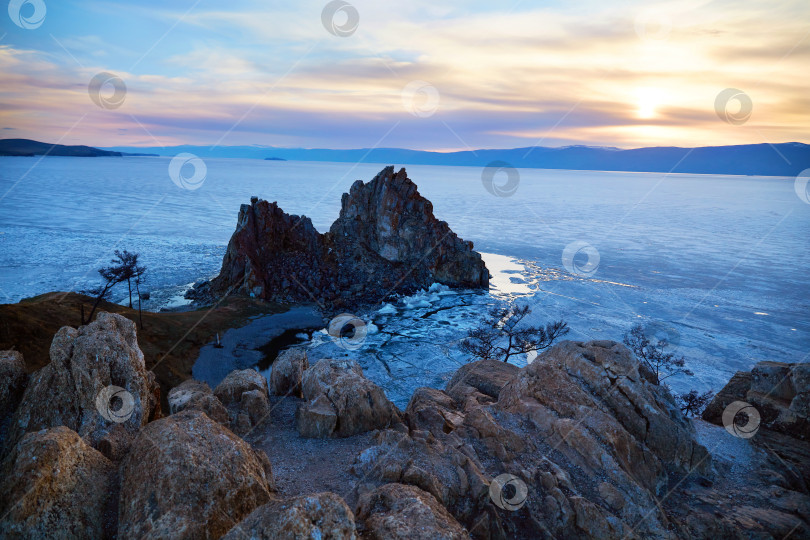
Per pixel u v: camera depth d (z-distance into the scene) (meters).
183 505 8.61
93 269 128.25
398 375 64.81
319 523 7.90
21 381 12.80
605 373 15.68
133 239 182.75
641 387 15.16
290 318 88.19
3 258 138.38
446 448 13.52
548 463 13.49
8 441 11.33
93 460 10.05
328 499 8.19
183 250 164.62
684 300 116.38
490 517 11.63
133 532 8.41
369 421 15.77
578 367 16.16
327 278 109.06
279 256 111.56
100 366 12.12
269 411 17.02
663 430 14.41
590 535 11.67
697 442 14.52
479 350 68.75
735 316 102.88
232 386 17.61
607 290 125.75
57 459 9.09
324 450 14.41
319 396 16.09
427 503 10.22
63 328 12.77
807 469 15.01
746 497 13.45
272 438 15.26
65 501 8.88
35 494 8.55
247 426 15.67
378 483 11.93
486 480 12.34
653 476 13.48
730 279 143.38
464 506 11.76
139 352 14.09
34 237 176.75
